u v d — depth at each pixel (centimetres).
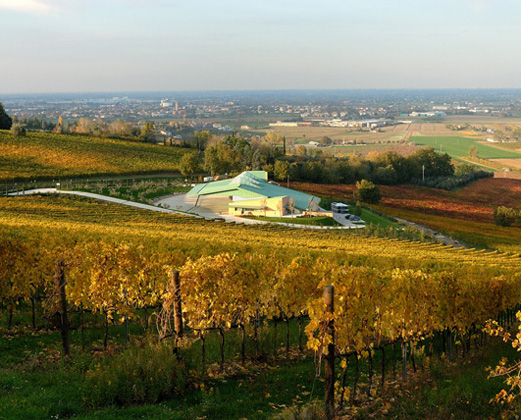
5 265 2228
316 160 18662
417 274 2030
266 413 1434
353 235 7550
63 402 1394
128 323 2392
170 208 9594
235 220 8800
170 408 1434
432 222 10119
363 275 1812
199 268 1803
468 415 1461
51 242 2920
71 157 14425
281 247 4391
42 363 1781
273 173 14475
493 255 6744
